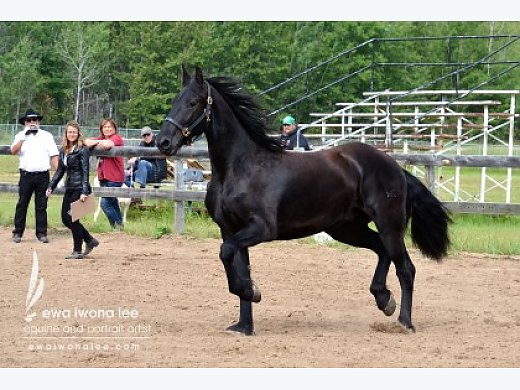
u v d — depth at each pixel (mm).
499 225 18094
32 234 15664
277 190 8414
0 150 15258
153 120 53312
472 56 51188
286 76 48812
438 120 27266
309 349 7820
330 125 21875
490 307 10242
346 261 13172
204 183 18547
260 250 14039
